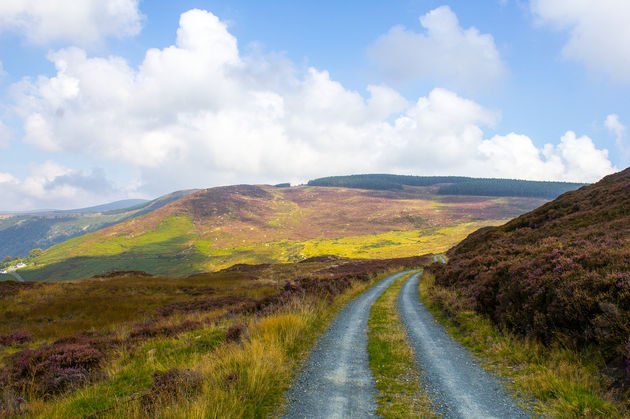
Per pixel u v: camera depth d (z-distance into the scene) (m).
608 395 4.99
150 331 12.08
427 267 37.66
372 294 22.42
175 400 5.37
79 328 15.60
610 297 6.49
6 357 9.48
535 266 10.24
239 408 5.27
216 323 13.23
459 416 5.13
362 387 6.53
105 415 5.14
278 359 7.77
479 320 11.04
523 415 5.01
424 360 8.16
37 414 5.64
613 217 18.97
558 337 7.13
